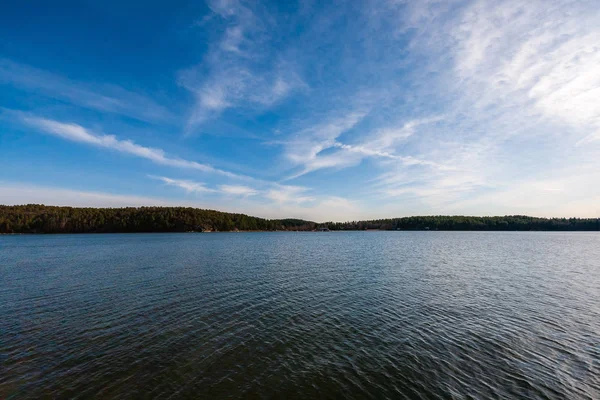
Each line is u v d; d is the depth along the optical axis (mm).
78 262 49031
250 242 109188
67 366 14141
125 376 13352
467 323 19953
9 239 127812
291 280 33844
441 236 176750
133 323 19797
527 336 17797
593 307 23484
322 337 17641
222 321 20266
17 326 19156
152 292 27922
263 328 19016
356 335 17922
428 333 18250
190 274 37531
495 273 38750
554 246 88125
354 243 105438
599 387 12531
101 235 170625
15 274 37469
